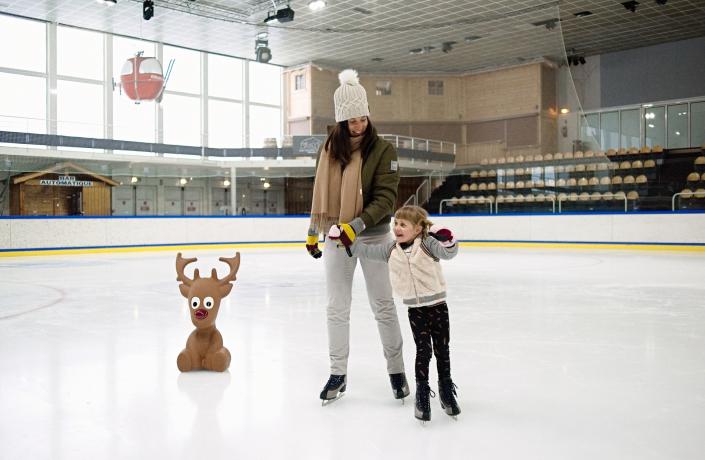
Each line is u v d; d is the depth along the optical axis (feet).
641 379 9.80
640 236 44.24
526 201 52.06
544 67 53.62
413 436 7.19
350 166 8.28
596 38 59.88
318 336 13.43
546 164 52.31
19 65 54.49
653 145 62.69
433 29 54.60
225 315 16.35
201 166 53.26
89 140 51.96
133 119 60.64
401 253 7.73
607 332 13.85
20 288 23.13
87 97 58.18
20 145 48.83
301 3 48.93
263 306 18.02
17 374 10.25
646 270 29.45
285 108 67.46
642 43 61.62
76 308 17.95
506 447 6.83
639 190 52.37
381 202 8.17
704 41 59.52
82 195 47.85
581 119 51.72
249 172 55.93
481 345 12.43
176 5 49.34
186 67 63.67
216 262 36.42
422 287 7.66
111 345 12.64
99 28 55.57
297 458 6.54
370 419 7.84
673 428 7.47
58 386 9.49
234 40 59.16
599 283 23.93
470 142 58.80
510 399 8.70
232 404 8.50
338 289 8.58
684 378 9.86
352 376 10.01
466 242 52.90
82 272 29.99
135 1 48.73
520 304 18.37
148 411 8.20
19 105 54.75
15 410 8.27
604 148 65.46
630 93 63.98
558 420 7.77
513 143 55.93
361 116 8.11
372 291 8.55
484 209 54.03
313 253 8.81
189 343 10.39
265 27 55.01
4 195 45.14
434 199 58.44
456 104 59.47
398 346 8.60
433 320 7.85
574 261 35.32
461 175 57.31
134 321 15.66
